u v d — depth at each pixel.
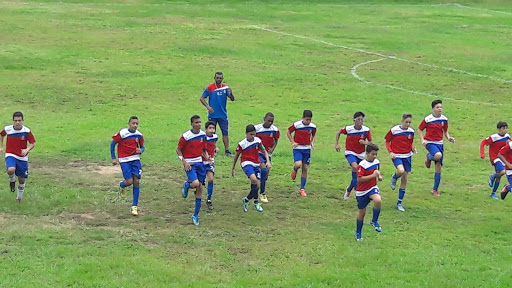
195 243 12.36
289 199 15.30
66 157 17.91
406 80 29.06
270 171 17.41
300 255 12.02
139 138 13.96
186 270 11.12
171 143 19.56
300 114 23.64
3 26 34.41
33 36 32.97
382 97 26.38
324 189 16.16
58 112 22.88
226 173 17.03
